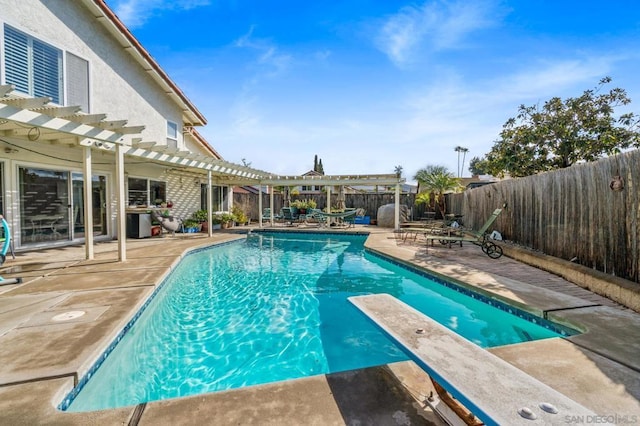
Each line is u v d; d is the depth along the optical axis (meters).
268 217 20.23
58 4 7.41
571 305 4.07
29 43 6.80
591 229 4.99
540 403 1.52
